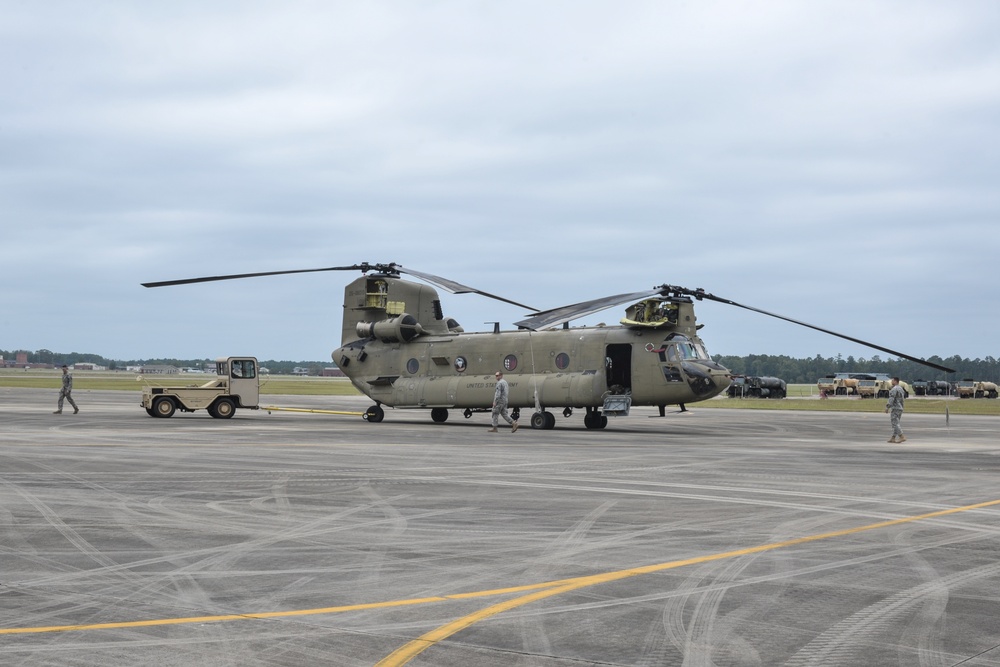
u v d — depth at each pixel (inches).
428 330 1370.6
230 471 649.6
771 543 389.4
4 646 244.2
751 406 2212.1
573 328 1259.8
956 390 3211.1
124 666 228.7
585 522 440.8
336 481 596.1
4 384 3833.7
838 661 233.5
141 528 420.2
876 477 639.1
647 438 1050.1
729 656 237.3
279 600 293.0
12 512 464.4
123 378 5689.0
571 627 263.1
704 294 1176.8
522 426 1310.3
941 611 281.0
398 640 250.2
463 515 460.1
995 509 488.4
